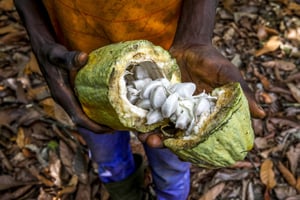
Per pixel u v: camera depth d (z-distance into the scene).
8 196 0.83
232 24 1.19
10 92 1.00
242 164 0.87
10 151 0.90
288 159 0.88
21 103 0.97
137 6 0.48
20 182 0.85
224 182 0.85
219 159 0.40
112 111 0.41
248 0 1.27
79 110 0.47
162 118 0.42
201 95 0.42
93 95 0.42
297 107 0.97
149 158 0.63
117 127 0.44
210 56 0.44
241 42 1.15
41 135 0.92
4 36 1.14
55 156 0.89
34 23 0.51
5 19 1.19
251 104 0.42
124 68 0.40
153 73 0.44
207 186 0.85
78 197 0.84
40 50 0.48
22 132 0.92
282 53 1.12
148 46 0.41
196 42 0.49
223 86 0.41
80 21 0.50
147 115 0.42
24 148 0.90
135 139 0.89
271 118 0.94
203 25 0.49
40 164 0.88
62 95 0.47
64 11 0.50
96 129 0.47
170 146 0.41
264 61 1.09
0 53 1.10
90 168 0.88
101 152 0.64
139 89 0.43
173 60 0.43
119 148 0.65
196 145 0.39
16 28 1.16
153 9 0.49
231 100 0.39
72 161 0.88
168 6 0.50
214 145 0.39
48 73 0.47
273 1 1.26
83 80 0.42
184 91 0.41
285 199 0.83
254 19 1.21
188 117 0.41
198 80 0.46
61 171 0.87
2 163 0.88
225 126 0.38
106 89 0.40
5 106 0.97
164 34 0.52
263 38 1.16
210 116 0.40
